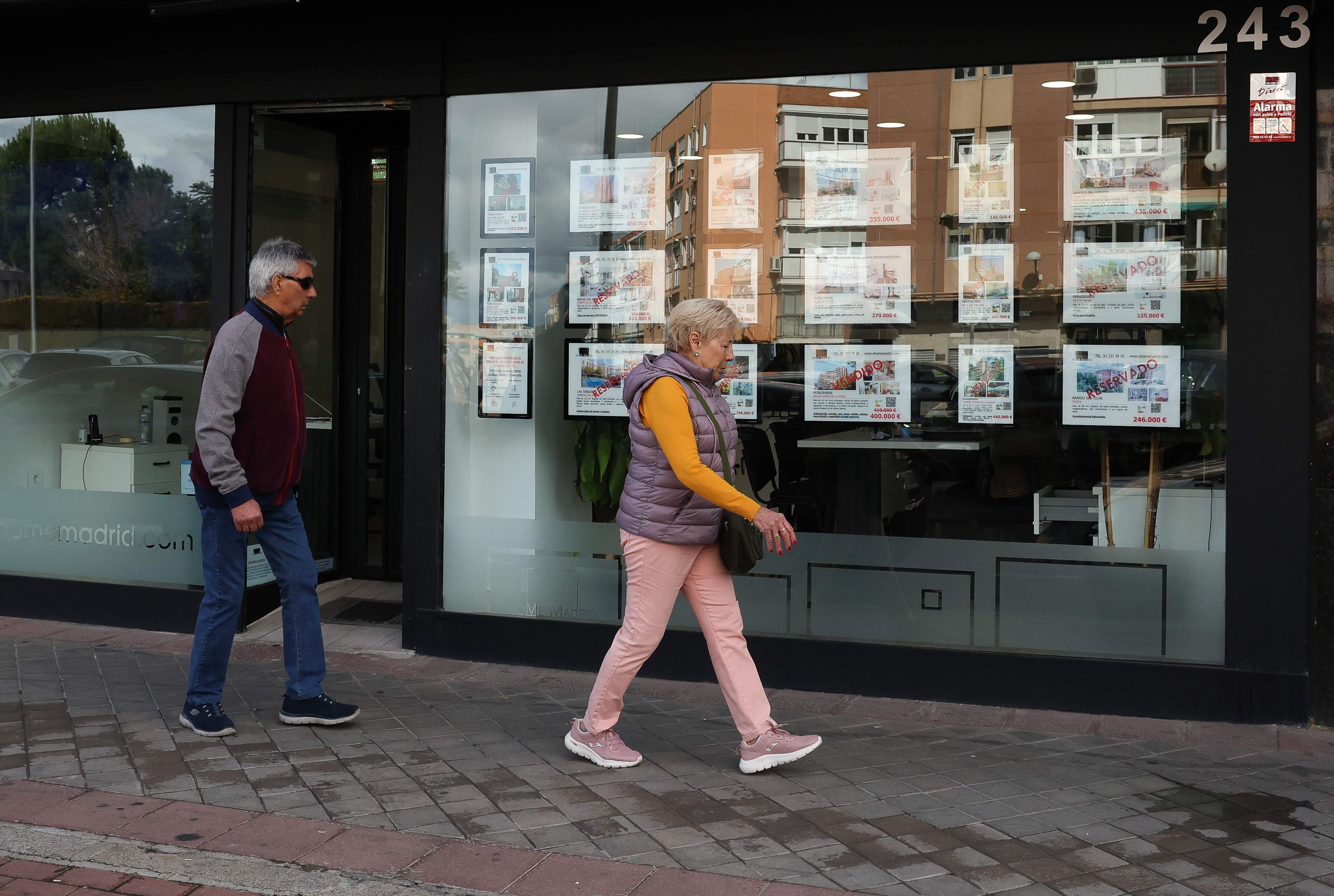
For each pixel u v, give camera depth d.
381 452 7.65
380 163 7.55
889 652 5.43
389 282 7.58
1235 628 5.04
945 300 5.42
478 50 5.88
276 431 4.68
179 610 6.46
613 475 5.88
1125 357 5.20
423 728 4.86
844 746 4.73
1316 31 4.84
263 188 6.63
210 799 3.99
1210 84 5.02
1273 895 3.40
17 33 6.63
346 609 6.98
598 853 3.62
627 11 5.68
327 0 5.96
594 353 5.91
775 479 5.65
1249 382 4.99
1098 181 5.20
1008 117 5.29
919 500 5.47
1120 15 5.09
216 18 6.28
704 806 4.02
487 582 6.02
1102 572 5.25
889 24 5.37
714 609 4.39
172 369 6.57
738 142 5.63
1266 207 4.95
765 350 5.66
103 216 6.66
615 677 4.36
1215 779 4.37
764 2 5.52
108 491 6.66
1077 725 5.04
